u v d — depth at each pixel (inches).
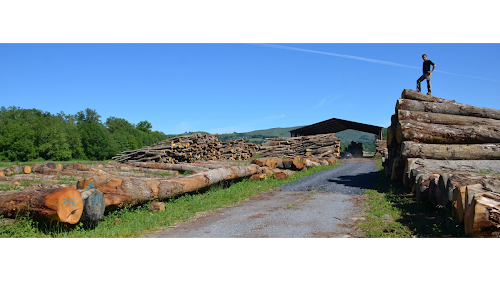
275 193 394.9
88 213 224.1
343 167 721.0
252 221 242.5
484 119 419.8
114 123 3321.9
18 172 527.5
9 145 1608.0
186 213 283.3
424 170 326.0
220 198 351.9
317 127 1497.3
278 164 634.2
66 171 499.8
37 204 207.6
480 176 230.4
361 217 244.1
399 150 431.8
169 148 761.0
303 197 352.8
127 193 271.9
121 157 880.9
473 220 155.8
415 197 306.3
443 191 239.8
